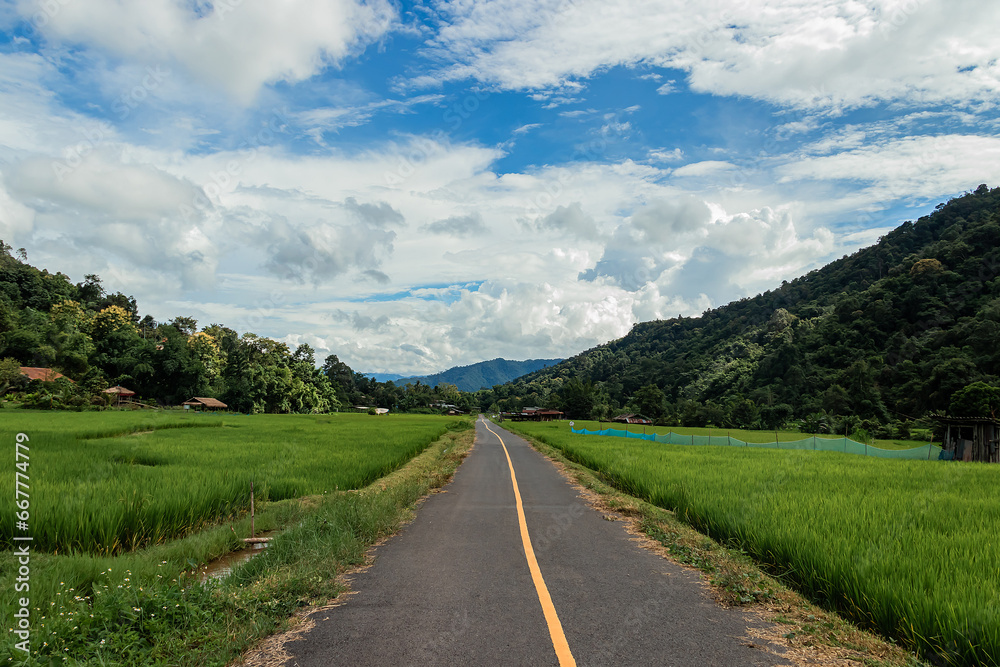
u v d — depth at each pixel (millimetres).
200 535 8469
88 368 89562
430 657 4141
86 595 5578
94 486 10445
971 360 55188
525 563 7023
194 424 47031
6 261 109125
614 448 26609
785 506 9320
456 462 23156
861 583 5367
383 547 7930
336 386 162125
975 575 5508
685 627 4797
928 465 18875
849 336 77375
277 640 4512
